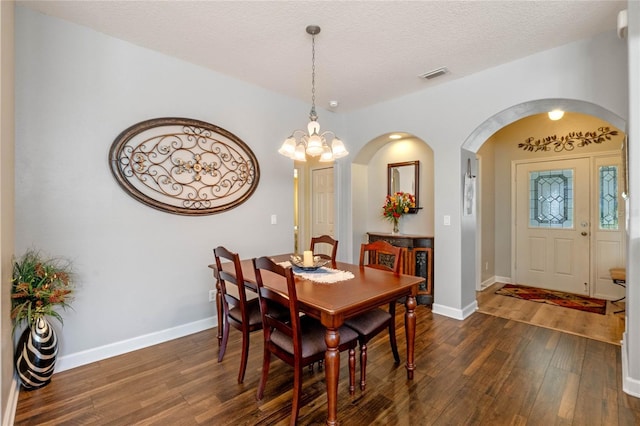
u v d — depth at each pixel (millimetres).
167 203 2760
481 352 2533
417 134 3637
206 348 2635
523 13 2162
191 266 2939
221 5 2072
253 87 3385
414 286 2090
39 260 2154
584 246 4195
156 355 2506
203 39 2498
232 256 2078
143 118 2625
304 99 3832
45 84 2184
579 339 2768
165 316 2781
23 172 2104
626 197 2193
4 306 1637
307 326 1941
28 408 1836
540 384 2078
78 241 2332
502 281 4938
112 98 2471
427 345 2668
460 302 3334
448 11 2131
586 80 2521
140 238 2633
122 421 1735
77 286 2330
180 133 2822
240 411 1823
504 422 1722
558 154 4383
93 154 2389
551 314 3432
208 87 3018
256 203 3428
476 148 3584
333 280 2107
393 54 2738
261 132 3465
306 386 2076
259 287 1885
